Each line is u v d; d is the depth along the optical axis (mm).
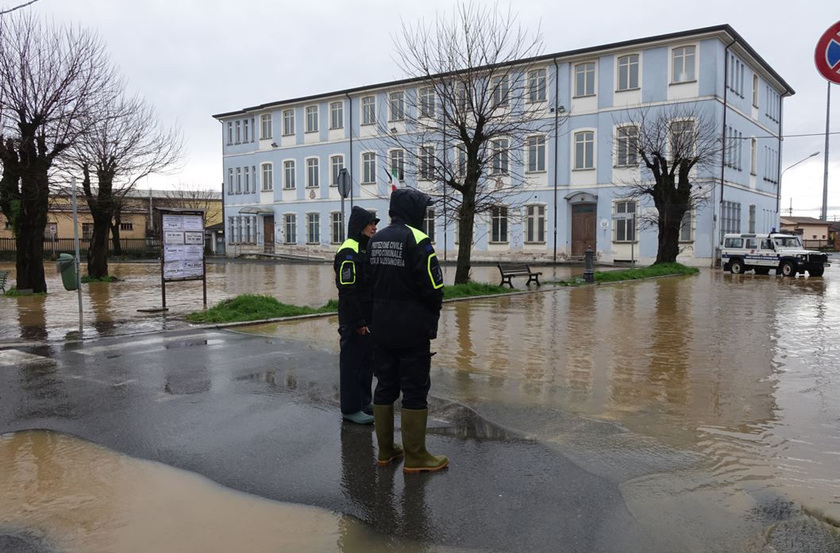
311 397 6121
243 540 3340
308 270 32469
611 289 19062
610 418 5453
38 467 4363
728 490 3916
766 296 16766
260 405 5840
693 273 26766
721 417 5488
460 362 7871
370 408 5508
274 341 9203
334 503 3771
